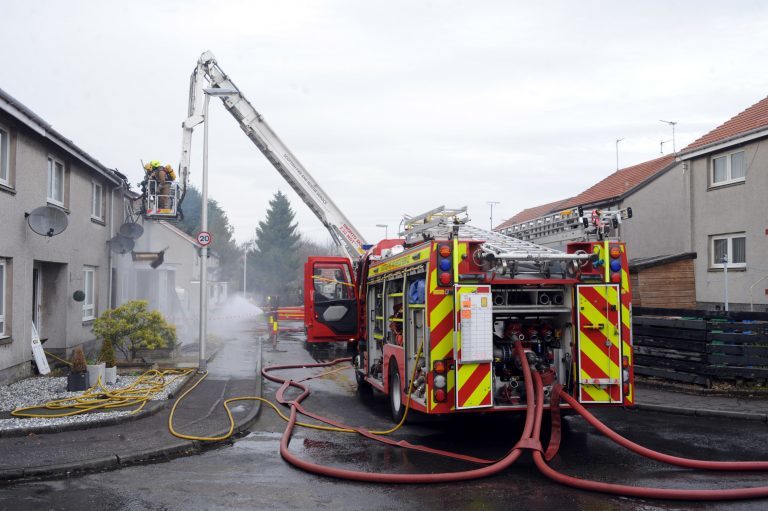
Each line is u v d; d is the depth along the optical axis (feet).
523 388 26.23
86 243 52.21
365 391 41.83
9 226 37.81
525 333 27.32
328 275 53.26
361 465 23.35
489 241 29.35
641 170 82.84
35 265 46.19
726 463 21.66
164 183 56.24
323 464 23.54
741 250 53.78
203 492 20.16
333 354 64.90
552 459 23.76
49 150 44.37
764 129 49.39
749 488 19.35
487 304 25.11
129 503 19.04
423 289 26.63
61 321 47.06
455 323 24.80
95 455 23.57
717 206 55.36
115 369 38.55
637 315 43.09
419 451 25.50
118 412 30.30
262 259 216.95
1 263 37.52
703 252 56.90
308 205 55.77
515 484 20.90
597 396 26.16
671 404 33.24
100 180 56.75
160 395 35.14
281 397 37.76
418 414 30.76
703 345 36.60
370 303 38.11
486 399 24.97
